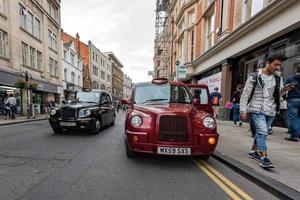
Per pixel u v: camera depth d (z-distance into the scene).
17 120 13.67
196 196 3.11
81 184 3.45
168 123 4.29
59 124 8.05
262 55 9.86
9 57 17.12
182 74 13.58
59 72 28.09
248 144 6.09
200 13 18.02
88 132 8.97
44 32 23.70
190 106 5.05
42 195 3.04
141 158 4.95
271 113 4.14
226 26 12.38
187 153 4.26
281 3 7.42
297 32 7.73
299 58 7.67
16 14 17.94
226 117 12.58
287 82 6.50
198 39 18.55
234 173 4.07
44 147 6.02
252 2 10.48
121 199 2.97
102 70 53.53
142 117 4.48
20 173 3.89
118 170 4.14
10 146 6.11
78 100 9.45
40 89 21.97
